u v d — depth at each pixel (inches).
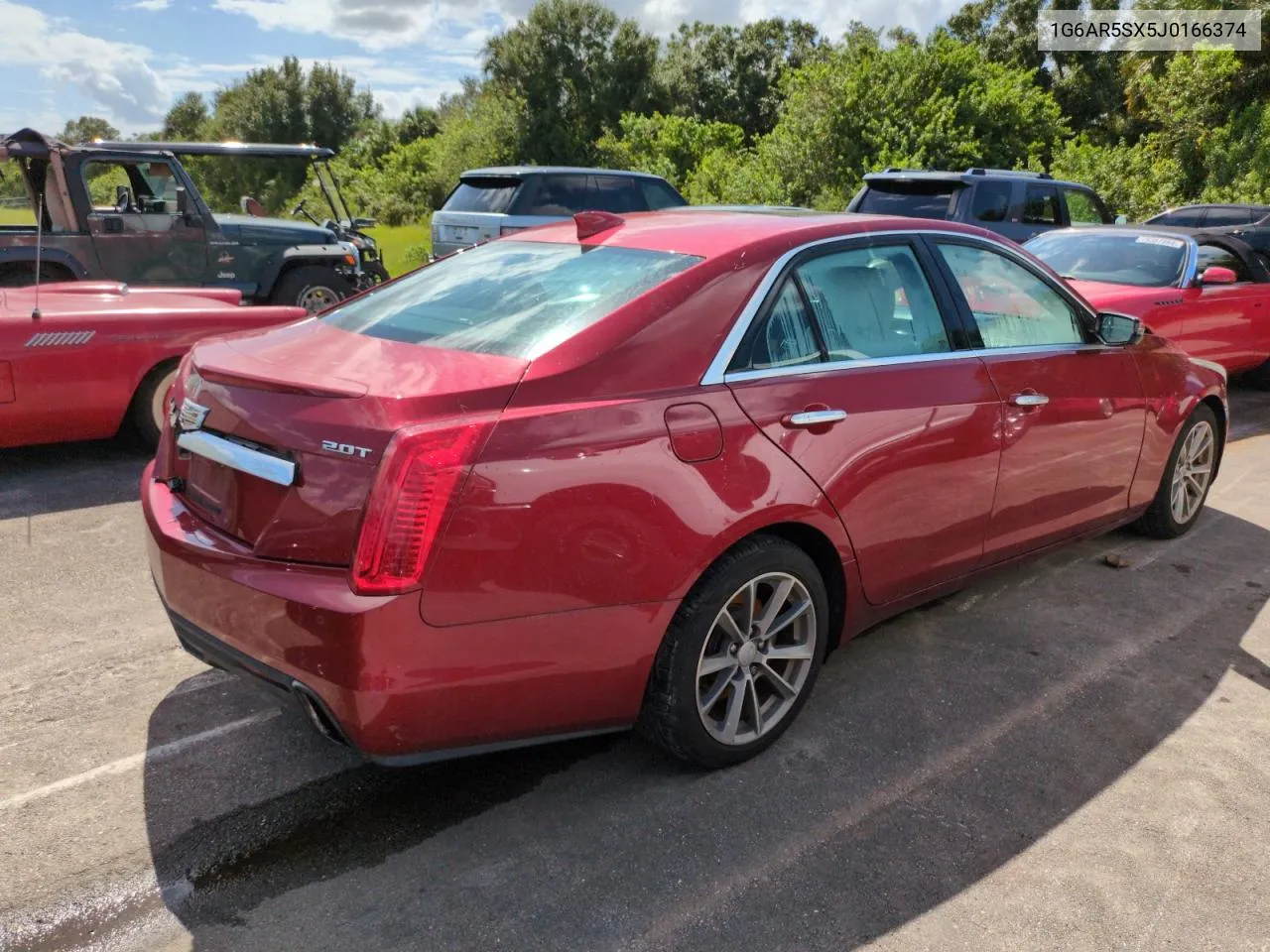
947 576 140.2
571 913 91.7
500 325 109.3
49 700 127.2
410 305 122.8
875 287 129.1
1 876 94.5
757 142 994.1
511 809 107.6
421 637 89.8
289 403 95.9
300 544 93.0
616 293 110.4
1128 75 1357.0
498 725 97.3
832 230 127.0
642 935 89.3
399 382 96.0
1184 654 149.3
